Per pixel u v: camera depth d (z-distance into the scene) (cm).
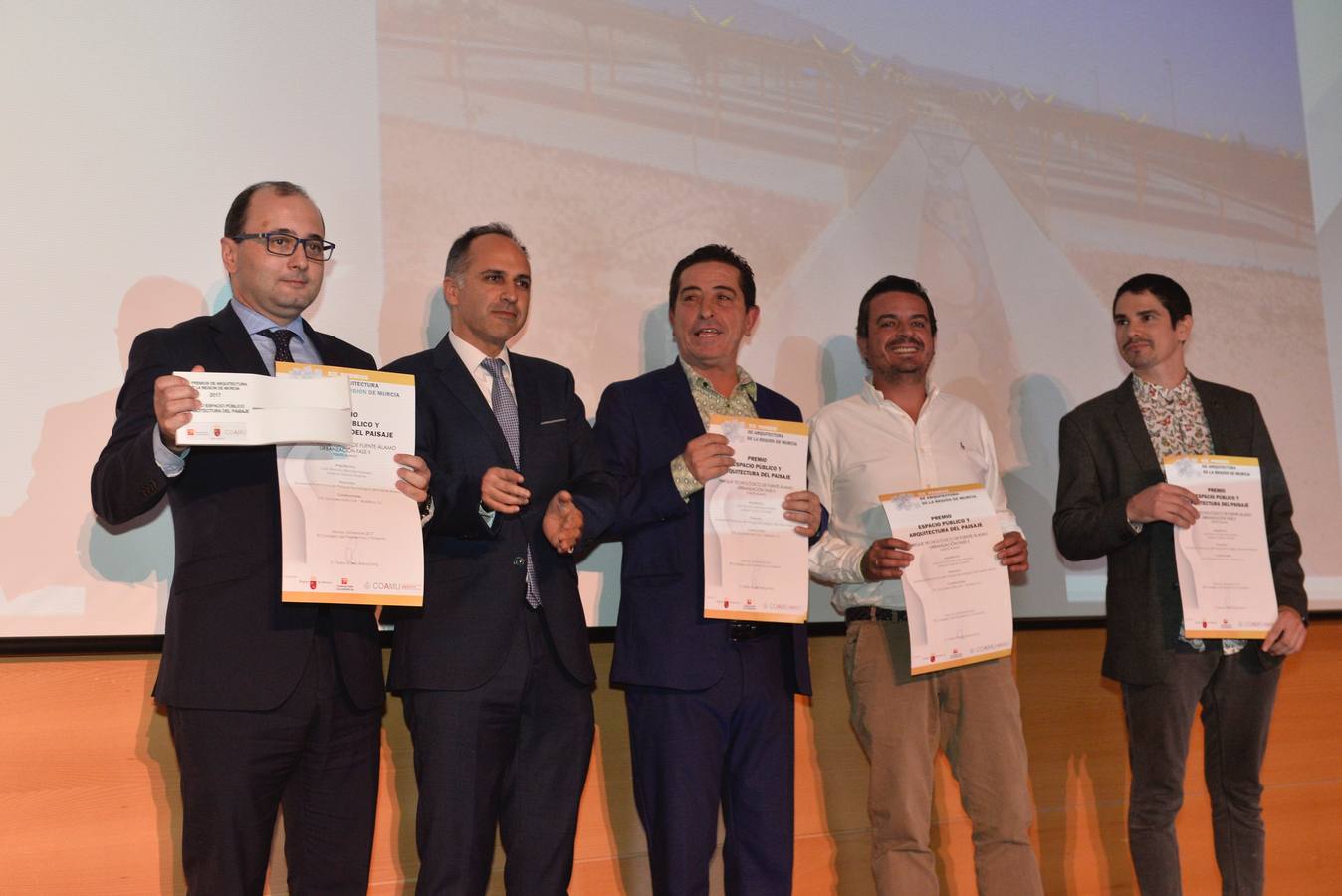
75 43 257
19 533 244
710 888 283
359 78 283
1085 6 389
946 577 269
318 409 195
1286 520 319
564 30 307
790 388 325
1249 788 306
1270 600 295
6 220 248
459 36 295
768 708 258
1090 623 353
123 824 247
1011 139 368
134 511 201
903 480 287
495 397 249
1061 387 362
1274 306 404
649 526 260
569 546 231
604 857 290
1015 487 350
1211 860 365
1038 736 347
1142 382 324
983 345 352
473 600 230
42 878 239
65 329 251
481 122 295
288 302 223
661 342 311
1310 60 430
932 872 272
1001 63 371
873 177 345
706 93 324
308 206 227
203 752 202
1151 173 389
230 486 210
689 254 315
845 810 320
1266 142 414
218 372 212
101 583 250
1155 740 298
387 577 210
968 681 279
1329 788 383
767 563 252
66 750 244
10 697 242
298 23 278
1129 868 354
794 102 336
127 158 260
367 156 282
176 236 263
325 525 207
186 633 204
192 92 267
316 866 215
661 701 251
